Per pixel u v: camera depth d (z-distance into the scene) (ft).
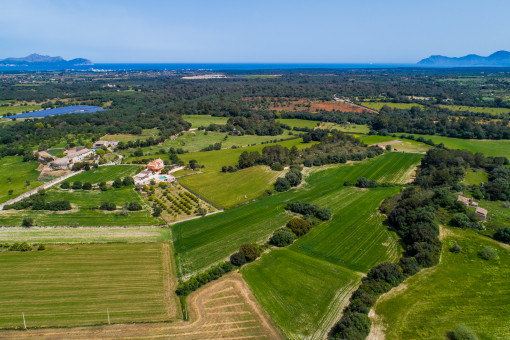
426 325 172.24
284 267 227.61
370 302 184.75
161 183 377.09
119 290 203.21
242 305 191.01
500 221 269.64
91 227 282.97
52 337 165.99
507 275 211.20
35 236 265.54
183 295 198.70
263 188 371.56
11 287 203.62
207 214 312.50
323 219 297.53
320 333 170.09
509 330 167.63
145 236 271.08
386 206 310.45
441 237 255.70
